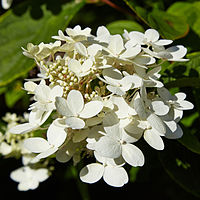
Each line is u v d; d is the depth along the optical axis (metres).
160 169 0.48
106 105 0.29
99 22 0.48
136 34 0.33
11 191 0.53
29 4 0.45
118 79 0.29
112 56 0.30
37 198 0.54
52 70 0.30
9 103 0.49
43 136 0.34
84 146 0.31
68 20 0.43
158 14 0.40
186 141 0.34
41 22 0.44
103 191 0.53
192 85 0.36
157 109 0.29
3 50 0.43
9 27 0.44
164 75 0.36
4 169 0.51
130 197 0.53
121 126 0.28
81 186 0.46
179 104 0.31
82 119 0.29
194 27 0.42
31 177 0.47
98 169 0.30
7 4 0.44
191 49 0.41
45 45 0.31
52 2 0.45
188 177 0.37
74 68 0.29
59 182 0.54
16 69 0.42
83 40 0.31
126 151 0.28
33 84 0.30
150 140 0.29
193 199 0.50
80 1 0.45
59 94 0.29
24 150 0.44
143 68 0.31
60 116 0.30
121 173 0.29
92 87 0.33
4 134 0.47
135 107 0.27
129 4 0.38
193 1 0.45
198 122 0.41
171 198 0.52
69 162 0.44
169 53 0.31
